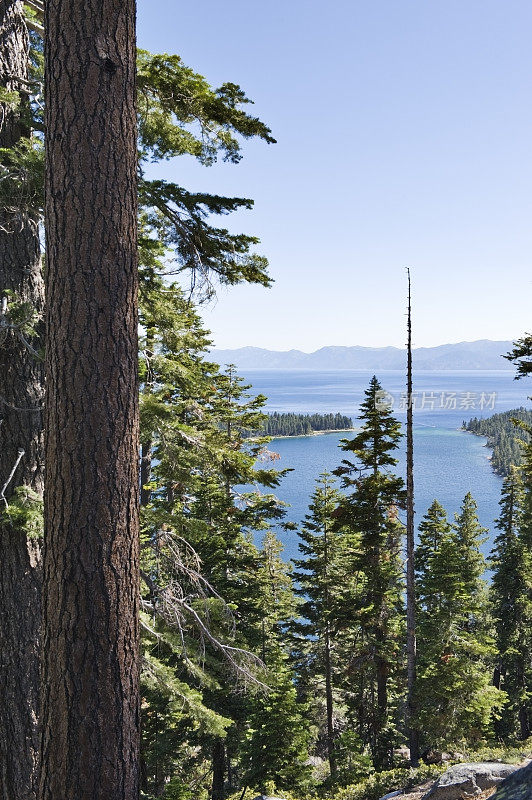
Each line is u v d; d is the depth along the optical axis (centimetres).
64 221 360
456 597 2059
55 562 352
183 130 800
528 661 3203
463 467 18238
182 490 1364
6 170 616
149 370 886
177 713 1593
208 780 2203
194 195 739
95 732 341
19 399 648
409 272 1866
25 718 631
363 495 1936
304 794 1692
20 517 604
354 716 2425
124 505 363
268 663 1889
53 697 348
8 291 619
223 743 1756
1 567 630
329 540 2198
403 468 17875
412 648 1858
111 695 348
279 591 2905
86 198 358
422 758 2031
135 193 386
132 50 383
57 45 364
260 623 2323
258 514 1970
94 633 346
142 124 768
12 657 629
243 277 855
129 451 369
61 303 360
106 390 359
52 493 357
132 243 379
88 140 359
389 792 1352
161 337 915
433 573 2141
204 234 801
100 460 354
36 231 684
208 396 1864
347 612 2083
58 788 341
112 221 365
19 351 649
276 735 1623
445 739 1814
